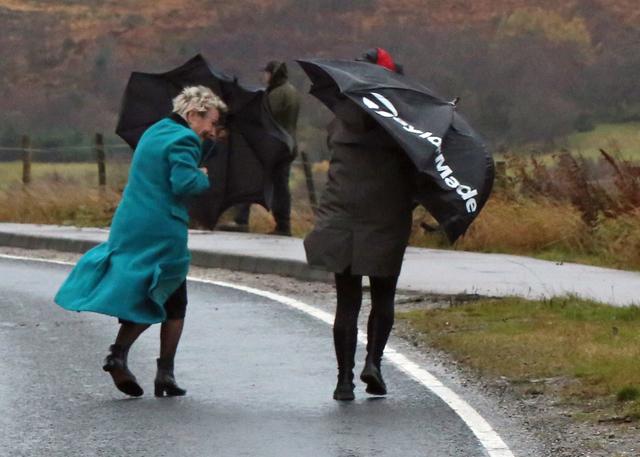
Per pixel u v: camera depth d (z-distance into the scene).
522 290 36.41
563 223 50.19
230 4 190.88
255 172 52.44
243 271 43.81
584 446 20.69
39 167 107.25
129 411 23.09
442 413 22.97
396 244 23.61
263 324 32.28
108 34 194.75
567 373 25.44
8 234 54.00
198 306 35.25
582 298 34.50
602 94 135.50
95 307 23.36
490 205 52.53
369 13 181.50
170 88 53.06
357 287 24.14
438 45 149.75
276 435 21.44
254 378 25.94
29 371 26.59
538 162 55.31
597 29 158.25
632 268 44.91
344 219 23.66
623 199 50.06
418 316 32.84
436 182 22.61
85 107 161.38
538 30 155.62
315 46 178.25
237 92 51.53
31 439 21.14
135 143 53.59
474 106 130.75
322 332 31.14
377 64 24.98
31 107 158.00
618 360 25.94
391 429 21.84
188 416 22.75
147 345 29.52
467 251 49.31
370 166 23.56
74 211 63.34
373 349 24.30
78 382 25.56
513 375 25.73
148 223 23.69
